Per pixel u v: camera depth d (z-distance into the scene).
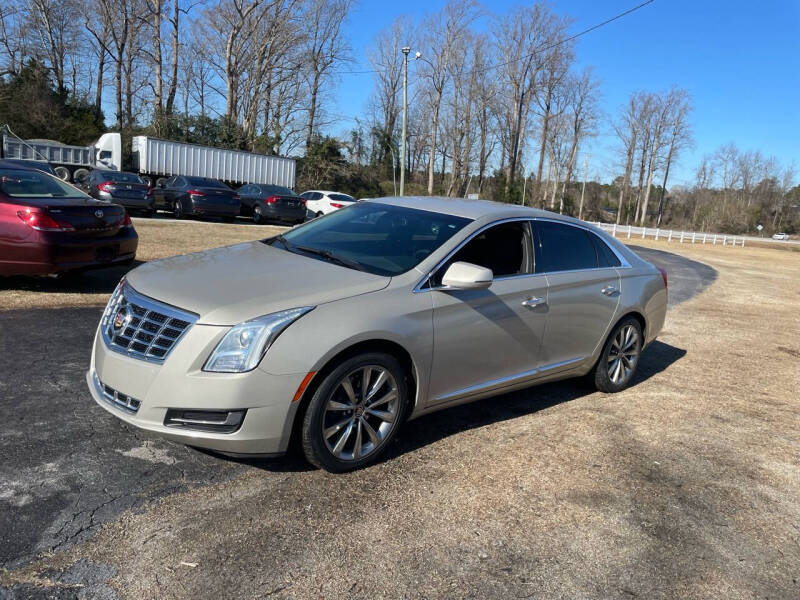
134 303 3.24
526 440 4.08
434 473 3.49
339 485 3.27
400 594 2.44
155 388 2.97
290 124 49.50
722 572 2.79
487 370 4.02
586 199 98.38
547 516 3.13
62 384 4.25
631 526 3.11
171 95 42.03
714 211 96.75
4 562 2.42
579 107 76.38
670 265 19.62
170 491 3.06
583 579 2.64
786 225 96.44
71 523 2.71
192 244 12.19
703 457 4.05
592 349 4.89
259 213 22.92
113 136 25.14
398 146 68.12
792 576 2.80
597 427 4.42
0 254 6.27
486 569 2.65
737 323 9.34
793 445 4.40
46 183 7.02
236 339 2.96
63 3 47.03
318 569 2.55
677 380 5.91
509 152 70.62
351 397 3.29
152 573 2.44
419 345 3.50
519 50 66.44
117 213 7.04
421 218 4.25
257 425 2.99
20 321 5.66
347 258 3.88
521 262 4.30
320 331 3.09
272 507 3.00
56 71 46.50
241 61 43.62
